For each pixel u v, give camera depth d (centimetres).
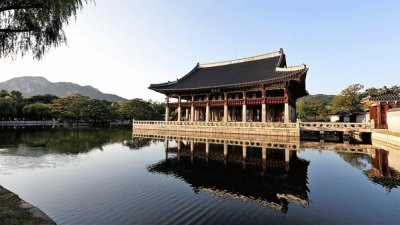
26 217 652
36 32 905
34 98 10462
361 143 3262
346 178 1445
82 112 7844
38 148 2647
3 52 888
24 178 1446
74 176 1498
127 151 2544
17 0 819
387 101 3397
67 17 895
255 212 943
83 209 973
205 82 5191
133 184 1323
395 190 1220
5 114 7856
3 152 2359
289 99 4141
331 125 3588
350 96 6519
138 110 9250
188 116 5662
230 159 2072
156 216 911
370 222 863
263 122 3862
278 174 1544
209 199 1088
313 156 2208
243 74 4931
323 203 1038
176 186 1284
